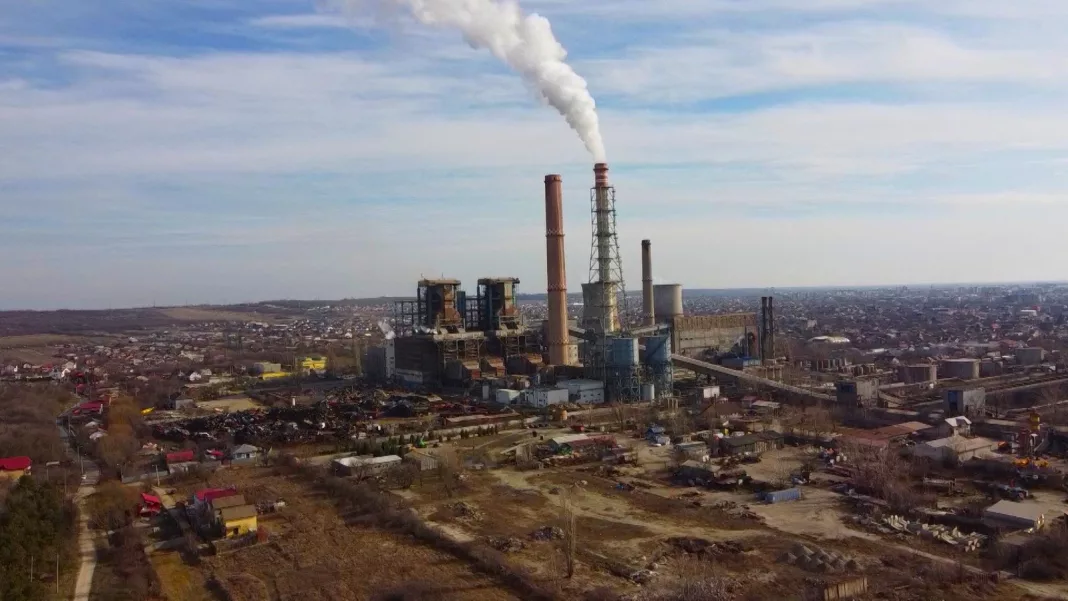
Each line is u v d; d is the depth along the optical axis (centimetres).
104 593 8344
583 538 9456
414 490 11988
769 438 14438
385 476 12744
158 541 10088
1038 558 8044
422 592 7931
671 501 10944
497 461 13788
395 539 9794
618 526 9894
